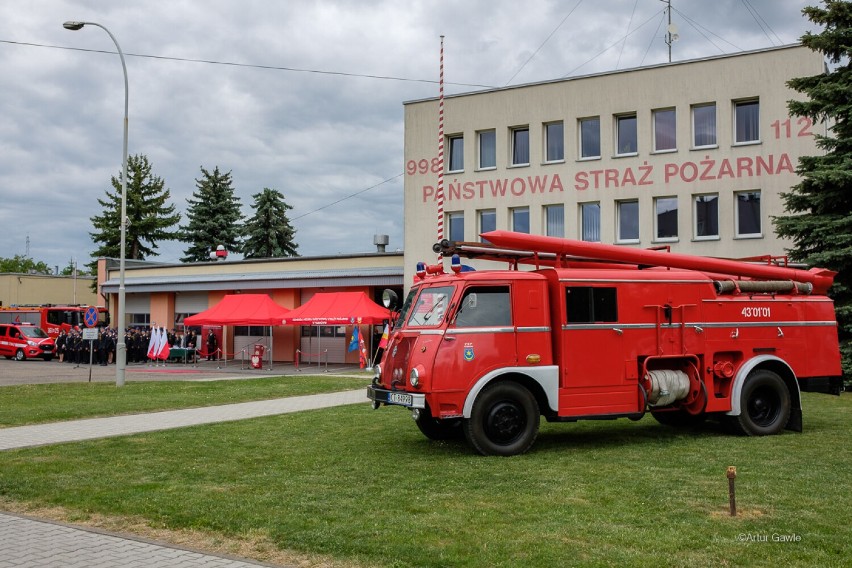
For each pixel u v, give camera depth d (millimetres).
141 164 76562
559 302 11742
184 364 41844
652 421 15102
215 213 76000
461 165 36156
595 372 11844
